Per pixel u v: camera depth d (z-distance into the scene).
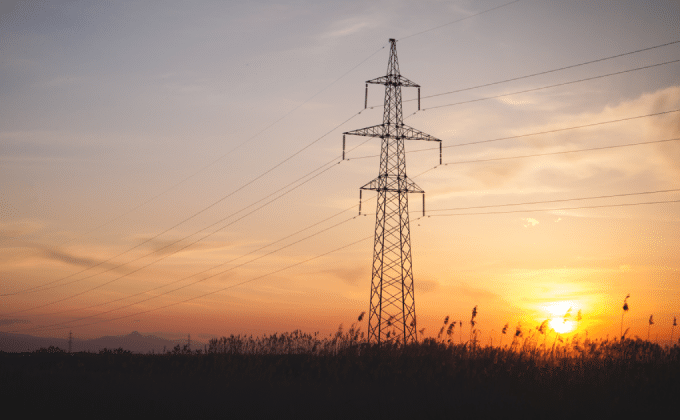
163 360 53.31
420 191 52.78
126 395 36.06
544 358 34.09
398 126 53.66
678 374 28.52
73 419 30.92
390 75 54.50
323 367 40.91
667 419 22.95
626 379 28.73
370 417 26.56
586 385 28.84
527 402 25.98
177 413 30.95
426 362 36.22
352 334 43.47
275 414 28.92
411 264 50.88
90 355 62.16
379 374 36.06
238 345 49.69
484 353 36.19
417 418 25.38
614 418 23.19
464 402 26.50
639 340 33.16
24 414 32.34
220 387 36.62
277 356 46.78
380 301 49.88
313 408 29.22
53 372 47.84
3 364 58.12
